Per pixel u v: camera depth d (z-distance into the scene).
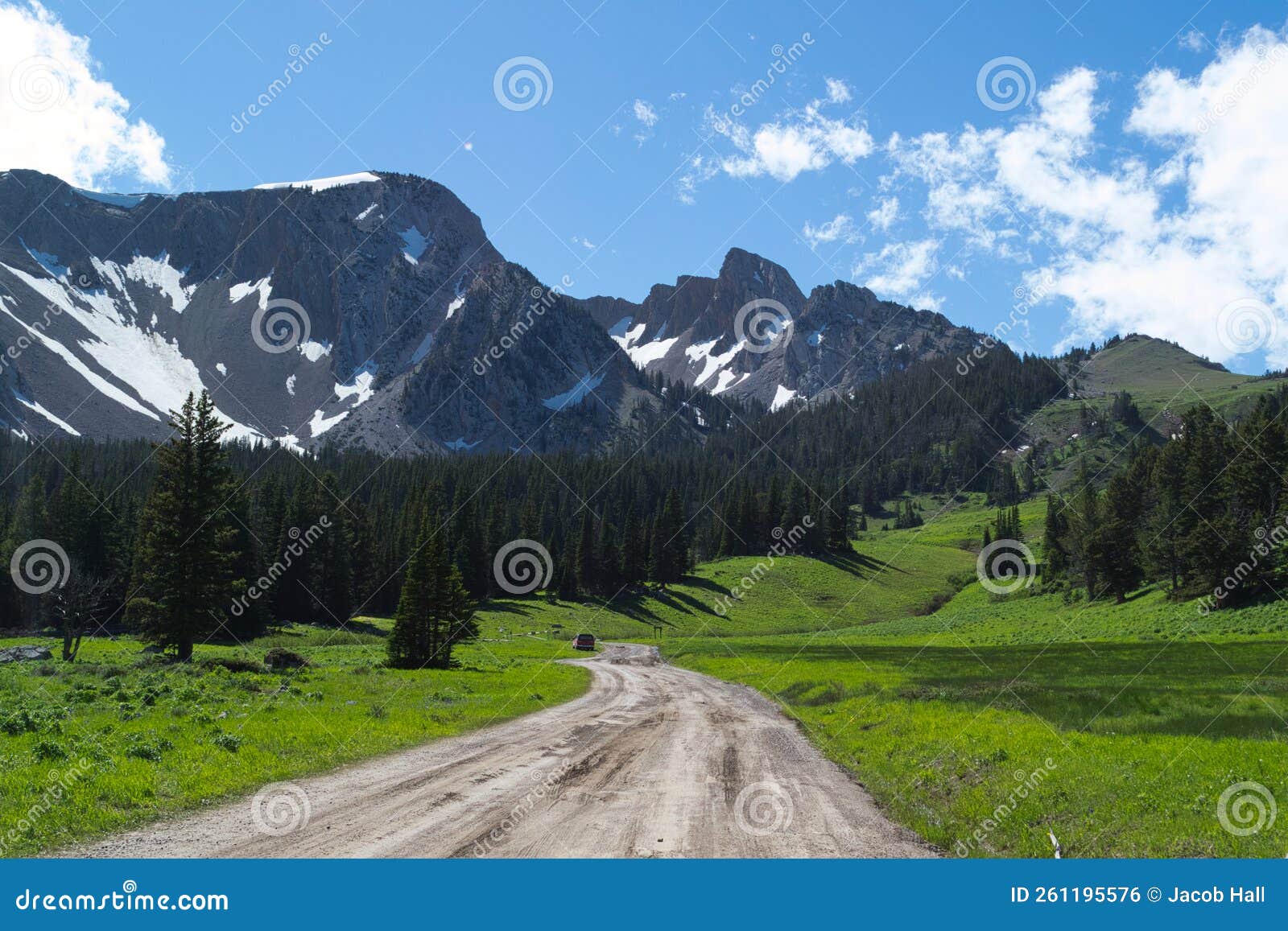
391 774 16.52
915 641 102.06
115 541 89.94
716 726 28.00
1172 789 14.91
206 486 53.88
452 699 33.91
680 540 151.88
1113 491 111.25
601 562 138.12
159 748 17.30
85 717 22.92
